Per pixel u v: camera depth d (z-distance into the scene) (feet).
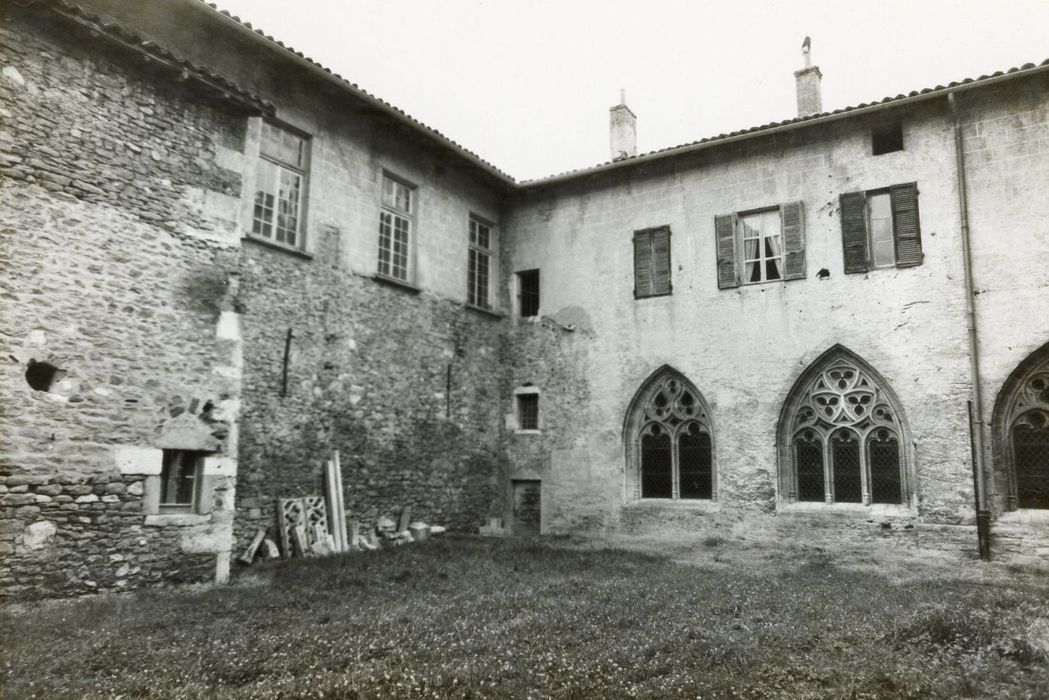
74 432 27.40
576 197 56.44
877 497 43.32
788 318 46.55
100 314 28.68
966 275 41.24
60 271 27.66
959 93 42.39
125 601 26.48
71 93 28.76
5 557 25.29
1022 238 40.34
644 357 51.39
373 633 22.35
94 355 28.32
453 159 53.11
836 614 24.79
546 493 53.72
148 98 31.37
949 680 17.65
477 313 55.77
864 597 28.04
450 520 51.06
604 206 55.06
